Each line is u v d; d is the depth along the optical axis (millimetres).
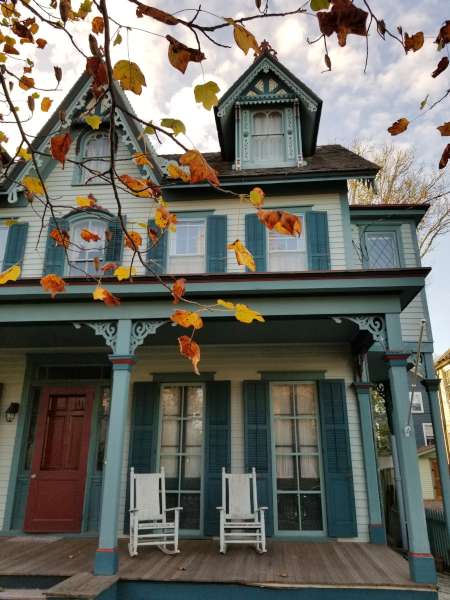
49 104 2504
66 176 8734
